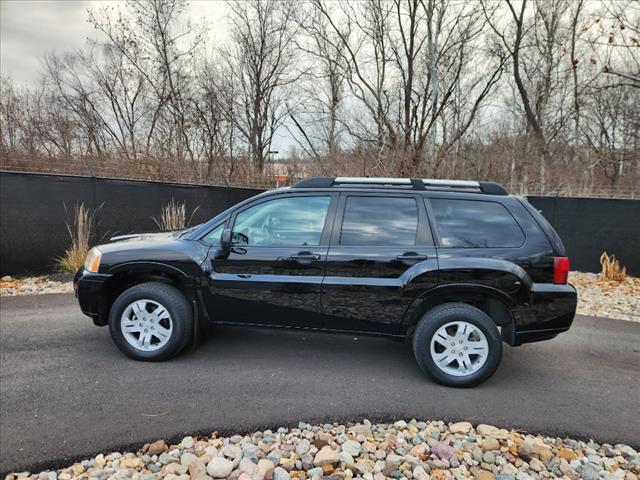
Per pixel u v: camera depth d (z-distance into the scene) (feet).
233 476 8.02
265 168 51.70
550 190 43.32
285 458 8.61
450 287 11.73
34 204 23.82
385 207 12.56
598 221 30.89
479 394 11.53
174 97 60.34
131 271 13.09
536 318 11.62
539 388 11.98
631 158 56.18
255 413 10.17
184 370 12.40
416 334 11.94
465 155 50.44
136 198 28.37
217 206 33.81
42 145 46.34
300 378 12.14
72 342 14.29
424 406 10.80
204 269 12.78
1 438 8.86
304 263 12.41
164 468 8.17
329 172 45.96
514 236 11.96
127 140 57.77
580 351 14.98
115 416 9.82
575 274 30.40
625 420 10.39
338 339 15.48
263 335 15.62
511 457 8.95
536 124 59.41
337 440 9.29
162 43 65.00
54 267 24.66
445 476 8.30
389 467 8.43
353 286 12.20
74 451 8.54
